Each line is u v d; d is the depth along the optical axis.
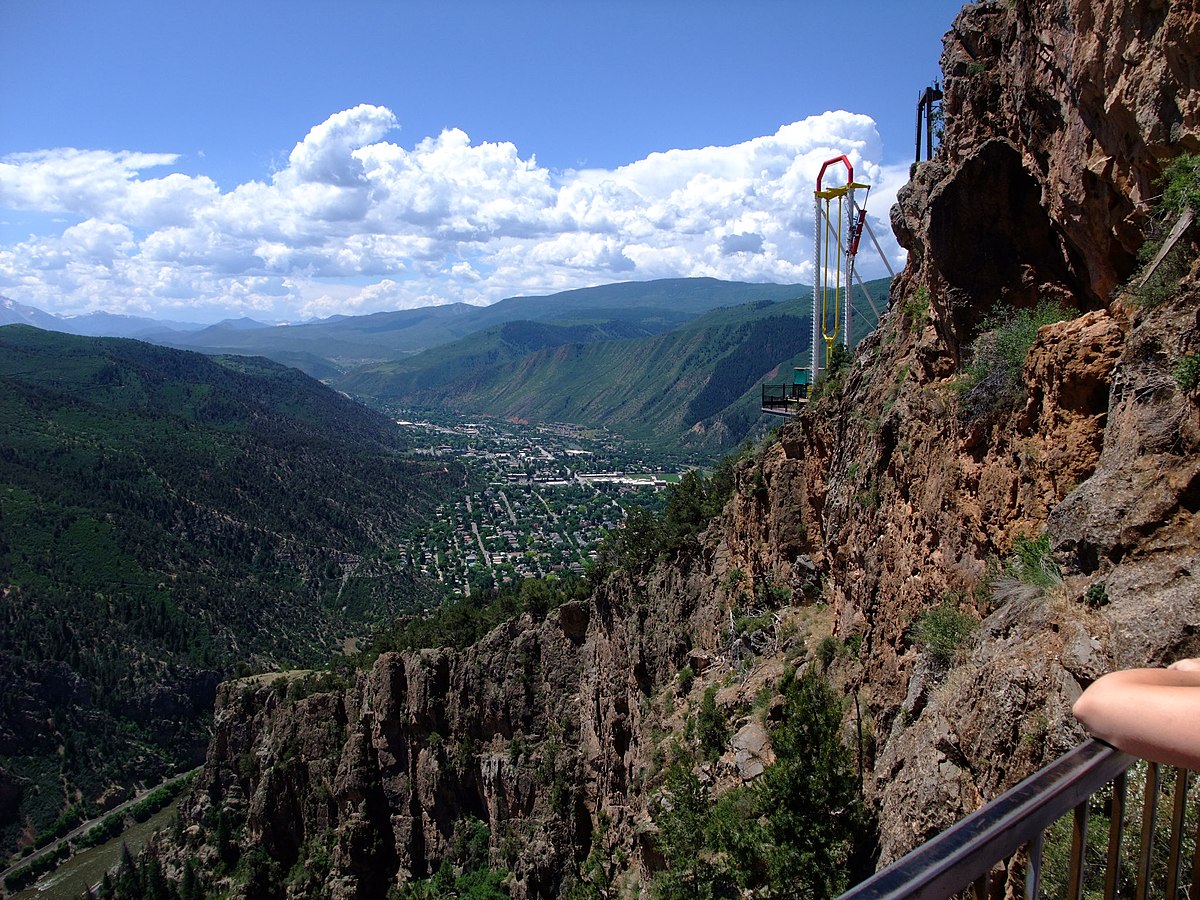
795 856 20.28
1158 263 13.38
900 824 15.84
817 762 20.97
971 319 20.58
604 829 52.53
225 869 82.31
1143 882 4.77
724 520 49.72
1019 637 13.29
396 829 70.75
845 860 20.17
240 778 89.38
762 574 41.19
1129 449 12.62
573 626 62.31
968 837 3.97
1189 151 13.34
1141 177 14.95
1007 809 4.12
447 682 70.06
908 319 27.84
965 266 20.55
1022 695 12.38
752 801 25.34
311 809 76.31
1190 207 12.77
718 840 25.22
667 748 40.38
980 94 21.77
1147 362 12.94
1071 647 11.71
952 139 23.58
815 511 35.84
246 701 92.31
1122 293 15.09
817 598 35.09
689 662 46.22
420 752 70.19
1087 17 15.78
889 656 23.28
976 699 13.81
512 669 65.06
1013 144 19.77
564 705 61.41
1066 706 11.38
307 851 75.44
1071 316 18.30
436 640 79.81
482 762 65.31
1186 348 12.32
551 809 56.94
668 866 32.25
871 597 25.75
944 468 20.53
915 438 23.09
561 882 54.56
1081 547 12.82
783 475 38.25
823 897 19.75
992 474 17.97
